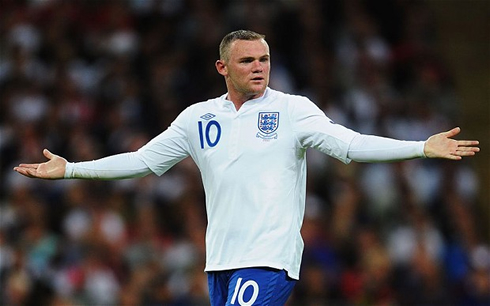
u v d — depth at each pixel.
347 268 47.56
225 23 60.78
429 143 18.89
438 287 47.59
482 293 48.56
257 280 19.95
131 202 49.25
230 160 20.41
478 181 64.25
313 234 47.66
